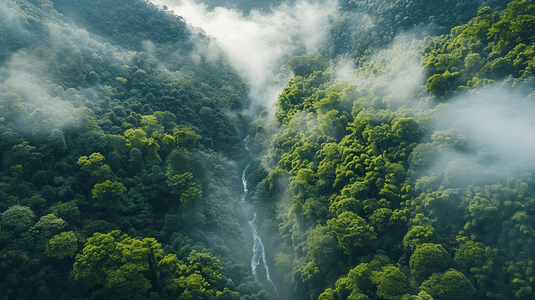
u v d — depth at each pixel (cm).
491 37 10838
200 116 16038
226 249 9800
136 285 7456
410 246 7650
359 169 10006
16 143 9250
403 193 8781
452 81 10506
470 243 7169
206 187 11144
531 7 10775
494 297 6581
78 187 9488
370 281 7388
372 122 10900
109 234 7994
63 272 7919
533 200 6744
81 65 13788
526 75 8781
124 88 14912
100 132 10662
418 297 6538
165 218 9900
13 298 7144
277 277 10019
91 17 18825
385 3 18175
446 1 15675
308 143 12238
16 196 8525
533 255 6538
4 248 7412
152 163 11431
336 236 8681
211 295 8038
